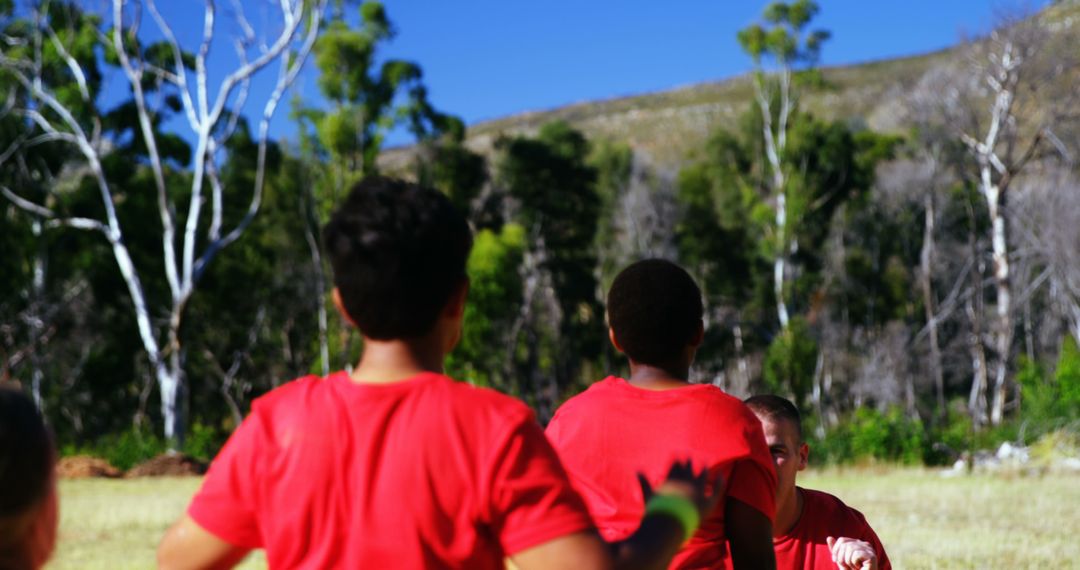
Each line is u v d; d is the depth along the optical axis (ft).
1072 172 156.35
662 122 487.61
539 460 6.72
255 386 186.29
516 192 208.85
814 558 12.94
